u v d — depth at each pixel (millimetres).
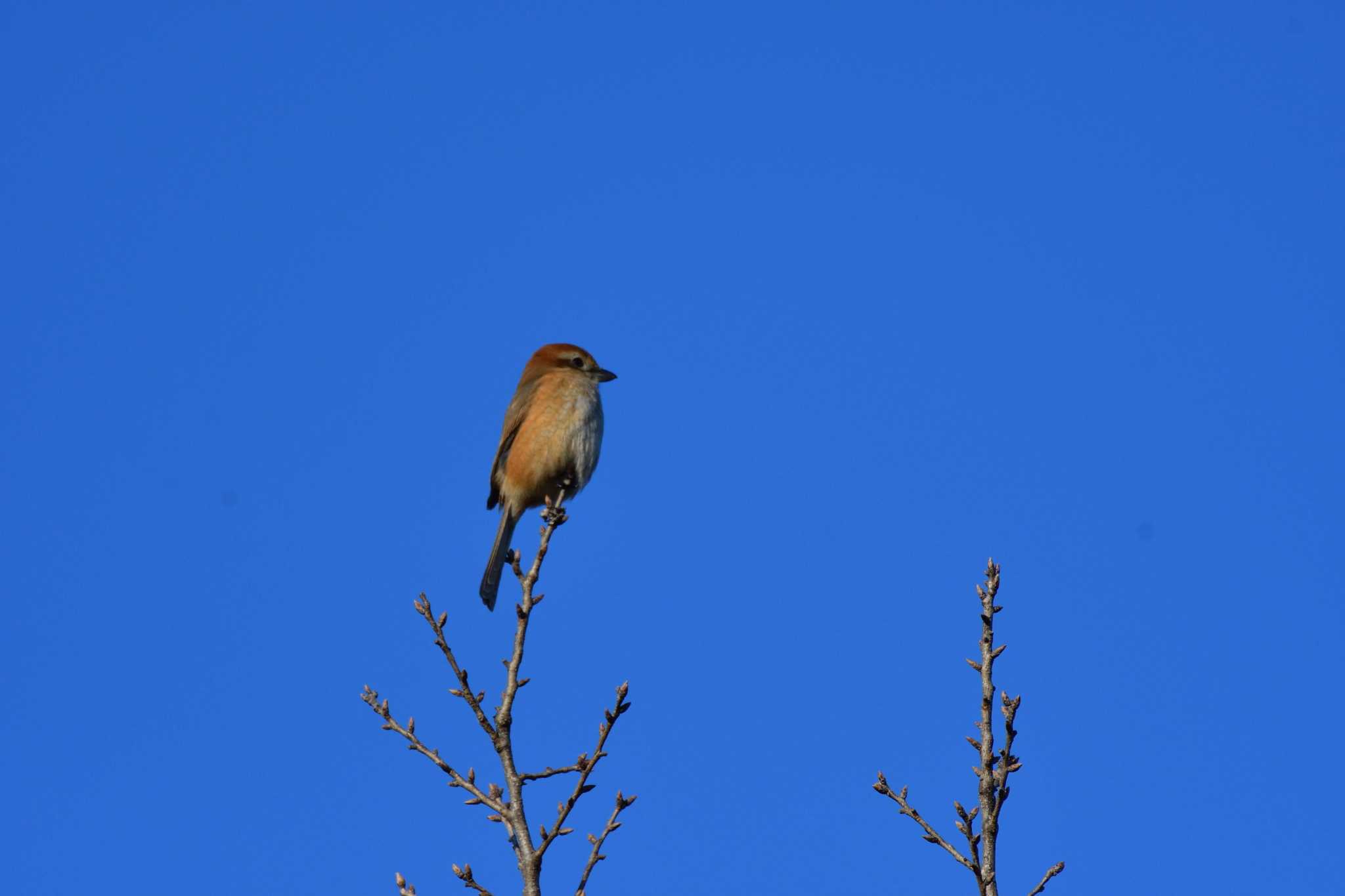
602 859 9781
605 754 10109
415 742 10250
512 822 9789
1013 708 9766
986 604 9977
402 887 9609
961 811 9539
